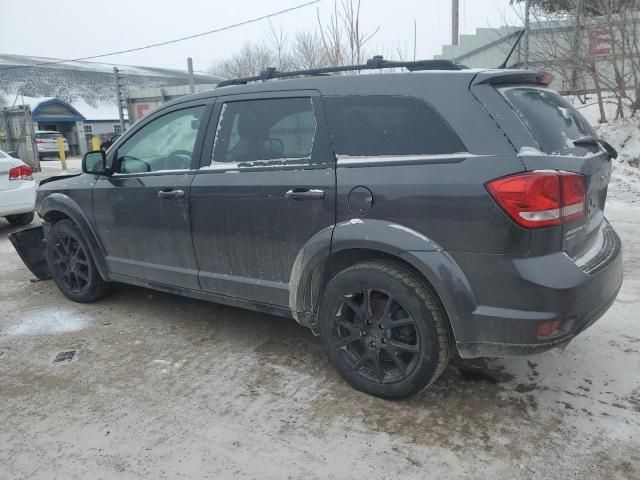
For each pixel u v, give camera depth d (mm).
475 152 2482
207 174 3389
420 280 2658
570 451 2430
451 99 2586
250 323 4051
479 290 2467
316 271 3014
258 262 3230
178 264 3680
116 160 4016
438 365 2654
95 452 2531
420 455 2441
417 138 2645
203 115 3508
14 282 5293
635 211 7465
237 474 2355
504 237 2371
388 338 2781
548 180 2322
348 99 2875
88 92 44969
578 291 2383
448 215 2488
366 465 2387
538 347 2404
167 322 4117
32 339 3865
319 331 3152
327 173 2863
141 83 48281
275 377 3197
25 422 2797
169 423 2746
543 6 11273
